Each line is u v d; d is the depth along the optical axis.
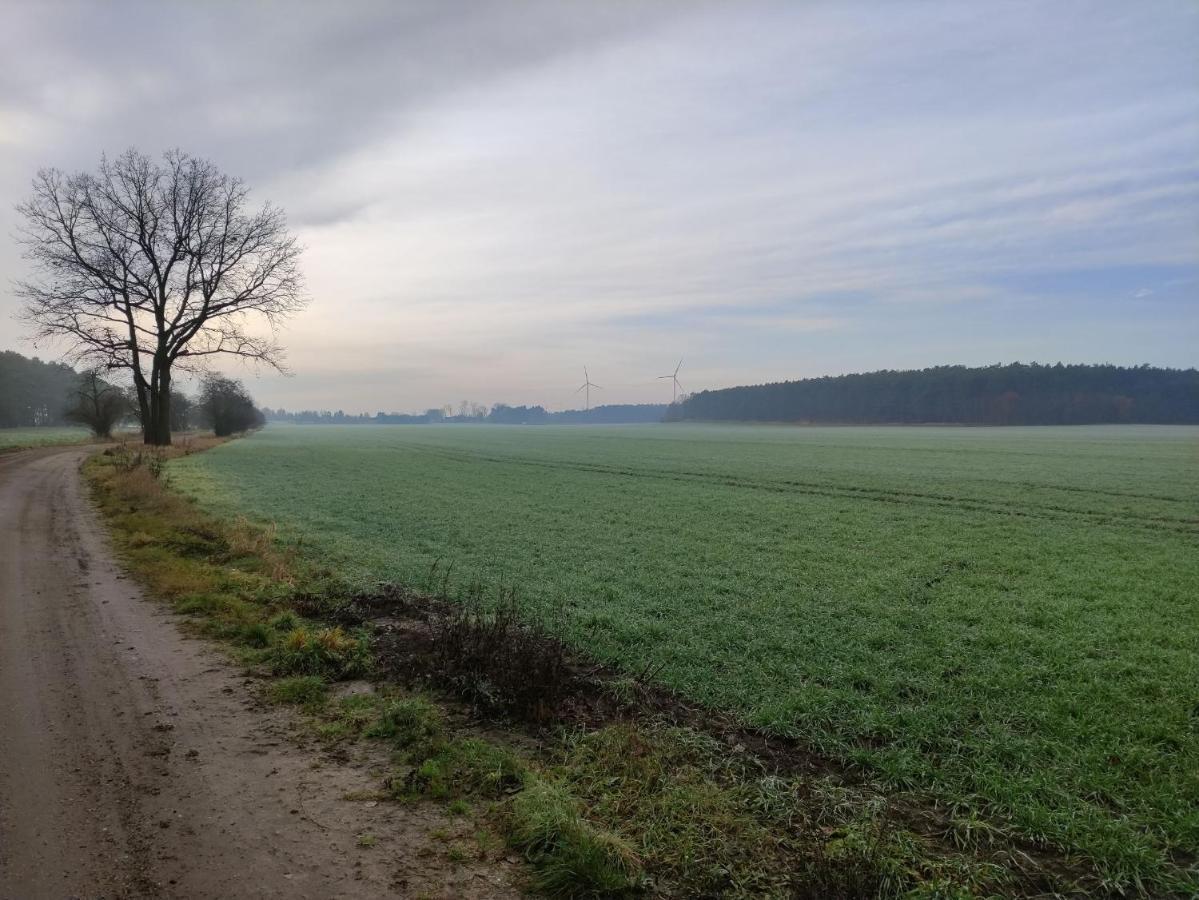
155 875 4.29
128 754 5.94
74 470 34.38
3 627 9.38
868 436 104.12
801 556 17.31
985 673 9.14
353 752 6.19
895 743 7.00
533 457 60.00
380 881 4.34
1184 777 6.31
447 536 19.62
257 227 53.47
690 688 8.45
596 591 13.42
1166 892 4.84
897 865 4.78
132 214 49.41
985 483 35.66
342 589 12.41
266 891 4.18
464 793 5.52
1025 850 5.29
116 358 52.62
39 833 4.71
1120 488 33.06
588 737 6.53
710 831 5.11
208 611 10.34
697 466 48.50
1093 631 11.06
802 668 9.25
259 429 173.38
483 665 7.81
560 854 4.61
